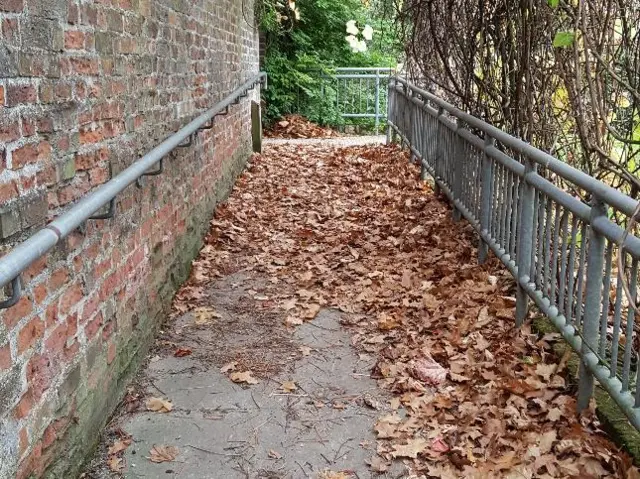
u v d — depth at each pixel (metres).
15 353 1.93
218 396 3.12
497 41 4.78
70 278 2.38
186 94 4.55
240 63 7.70
